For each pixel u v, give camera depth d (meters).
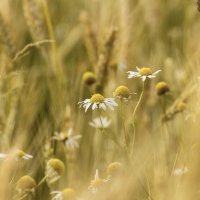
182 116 0.94
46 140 0.96
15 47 1.05
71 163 0.95
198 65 0.97
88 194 0.86
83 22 1.09
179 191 0.85
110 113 1.01
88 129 1.01
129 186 0.86
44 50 1.08
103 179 0.87
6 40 1.04
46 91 1.09
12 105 1.03
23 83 1.05
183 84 1.02
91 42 1.07
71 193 0.87
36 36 1.08
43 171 0.95
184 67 1.05
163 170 0.89
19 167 0.89
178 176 0.87
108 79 1.04
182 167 0.88
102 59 1.04
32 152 0.96
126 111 1.01
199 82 0.89
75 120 1.01
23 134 0.98
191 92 0.91
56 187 0.94
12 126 1.00
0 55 1.04
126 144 0.87
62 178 0.93
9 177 0.86
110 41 1.04
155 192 0.87
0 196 0.84
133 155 0.91
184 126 0.92
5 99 1.03
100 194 0.86
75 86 1.06
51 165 0.88
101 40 1.06
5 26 1.04
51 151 0.93
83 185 0.90
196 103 0.90
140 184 0.87
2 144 0.97
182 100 0.95
